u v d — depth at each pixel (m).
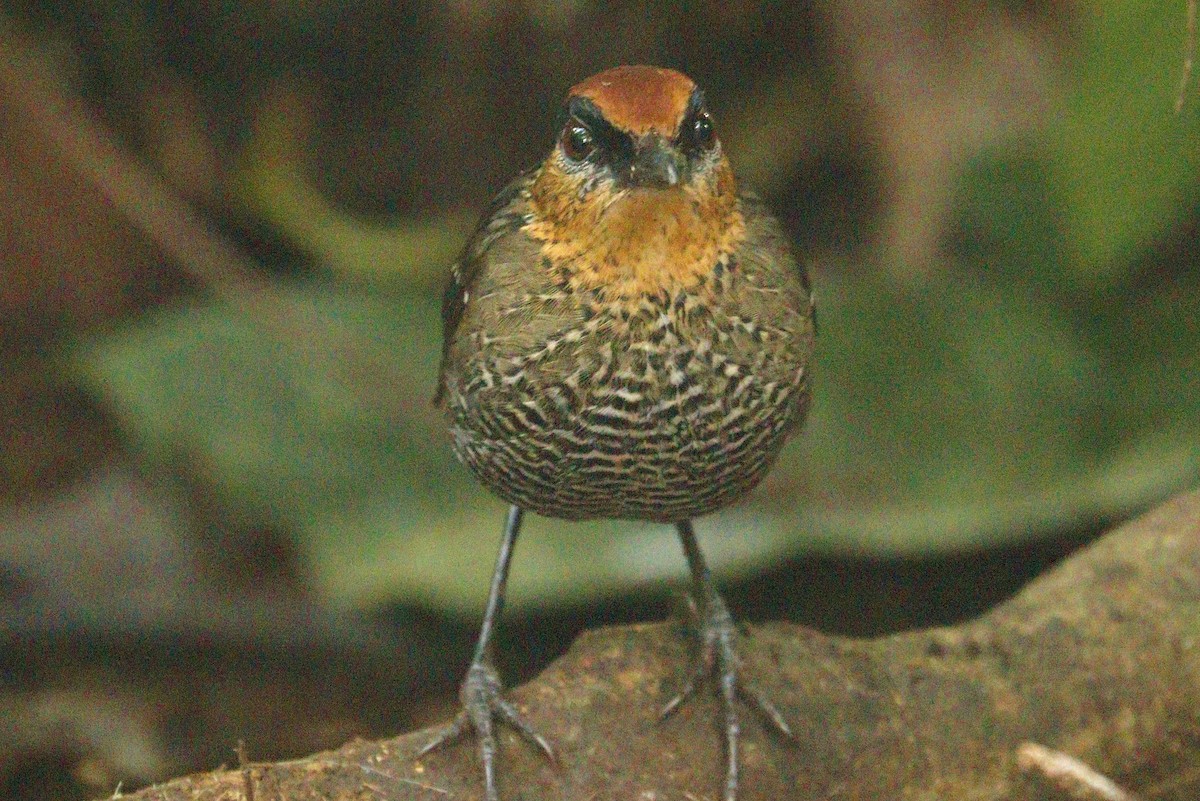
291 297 12.46
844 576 12.35
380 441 11.57
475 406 7.17
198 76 14.31
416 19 13.83
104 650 11.73
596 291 6.77
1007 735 7.61
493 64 13.88
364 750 6.93
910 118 13.09
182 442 11.45
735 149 14.63
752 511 11.30
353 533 11.10
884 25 13.19
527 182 7.34
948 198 12.98
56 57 13.98
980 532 10.81
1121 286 12.22
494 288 6.96
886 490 11.33
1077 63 11.52
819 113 14.48
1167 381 11.66
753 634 7.70
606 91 6.70
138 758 10.93
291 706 11.67
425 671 12.08
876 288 12.34
